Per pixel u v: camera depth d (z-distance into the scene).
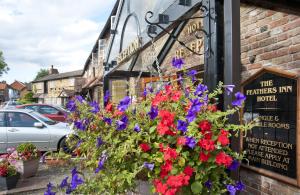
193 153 1.85
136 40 4.38
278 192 3.66
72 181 2.38
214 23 2.32
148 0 4.05
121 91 5.93
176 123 1.94
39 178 6.29
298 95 3.37
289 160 3.49
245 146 4.13
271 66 3.77
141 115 2.19
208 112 1.92
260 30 3.96
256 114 3.97
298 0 2.77
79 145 2.61
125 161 2.11
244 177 4.19
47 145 8.69
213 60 2.31
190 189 1.86
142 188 2.17
